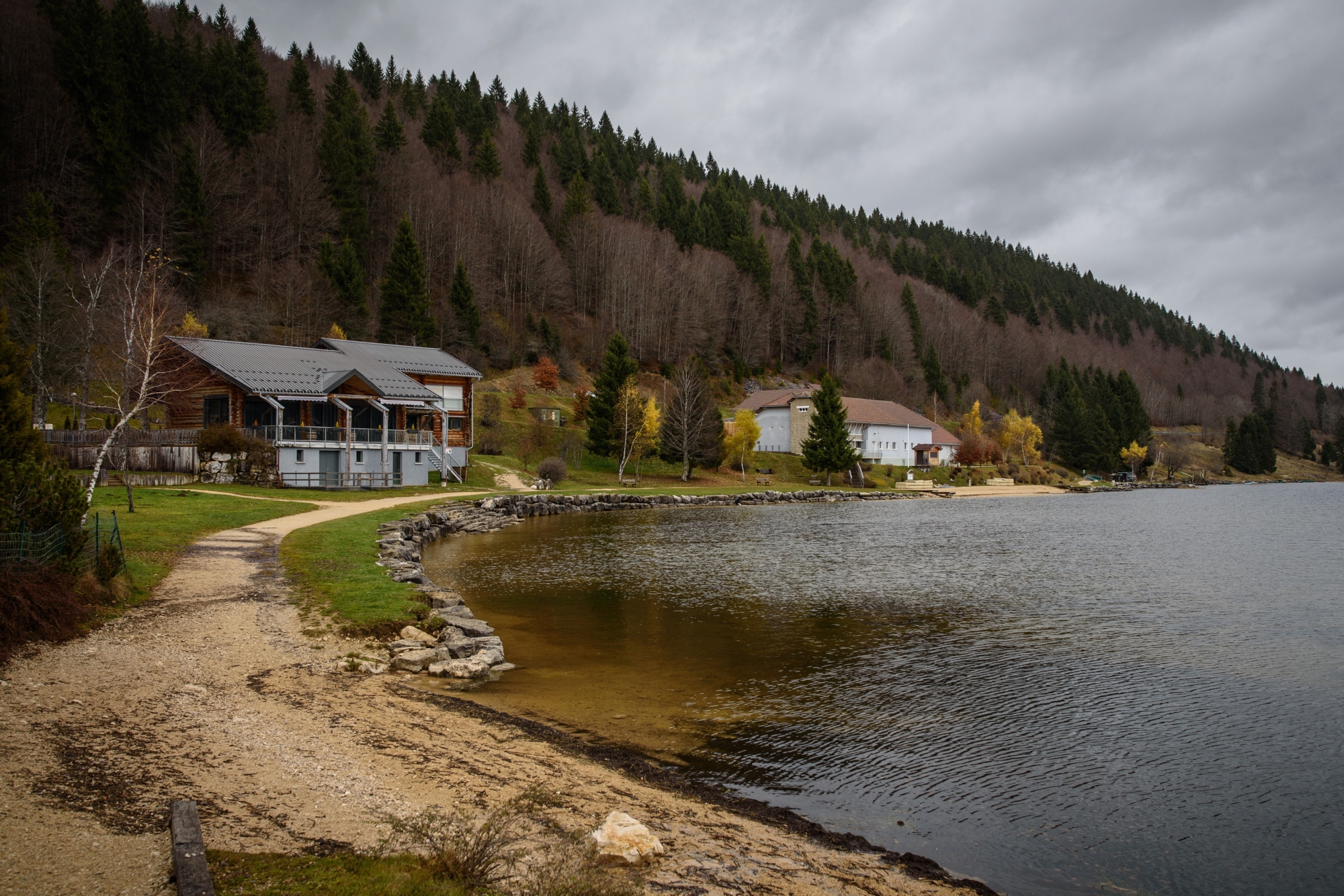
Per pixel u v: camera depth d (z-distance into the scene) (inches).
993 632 781.3
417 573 888.9
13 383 760.3
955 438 4446.4
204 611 649.0
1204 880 327.6
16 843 266.1
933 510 2544.3
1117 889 318.0
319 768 371.6
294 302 3312.0
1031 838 359.3
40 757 341.7
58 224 3019.2
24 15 3486.7
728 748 457.4
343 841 293.3
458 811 338.6
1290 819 385.4
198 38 4296.3
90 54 3410.4
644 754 440.8
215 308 2896.2
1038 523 2118.6
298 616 665.0
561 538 1547.7
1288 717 533.0
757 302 5556.1
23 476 579.8
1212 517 2368.4
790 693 565.9
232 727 413.1
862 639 739.4
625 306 4877.0
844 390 5206.7
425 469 2117.4
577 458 2896.2
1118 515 2437.3
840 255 6791.3
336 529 1139.3
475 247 4534.9
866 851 338.3
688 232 6082.7
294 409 1875.0
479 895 258.5
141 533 957.2
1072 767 443.8
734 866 310.8
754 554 1358.3
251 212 3661.4
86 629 549.6
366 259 4109.3
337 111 4596.5
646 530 1733.5
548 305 4879.4
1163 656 693.9
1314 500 3380.9
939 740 480.1
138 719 406.0
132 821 291.4
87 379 1860.2
